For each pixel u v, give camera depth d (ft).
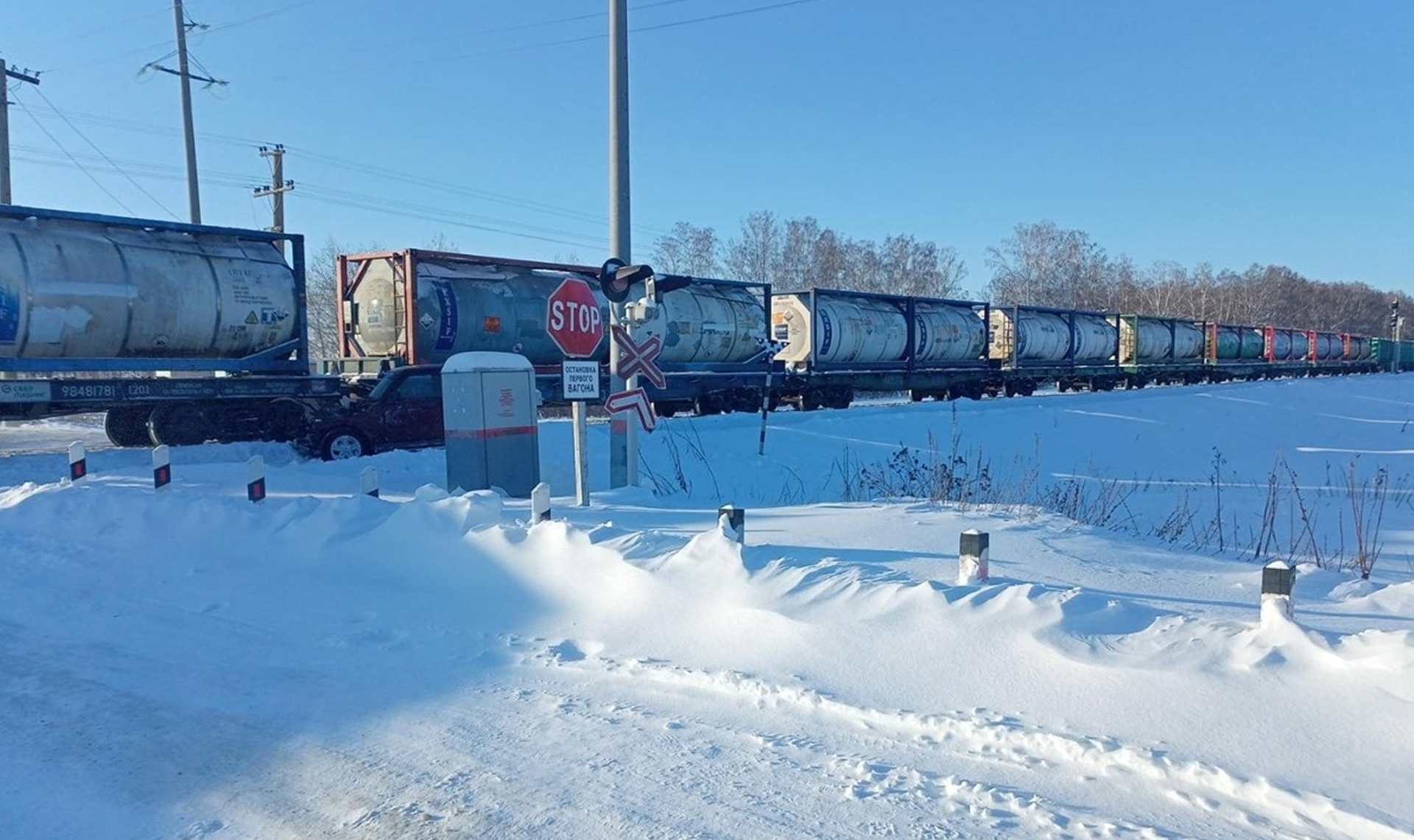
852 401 99.81
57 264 43.45
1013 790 12.35
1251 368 193.36
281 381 51.47
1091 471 66.13
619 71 37.17
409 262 55.16
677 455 51.83
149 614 22.24
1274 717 13.30
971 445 71.20
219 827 12.19
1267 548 37.24
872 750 13.76
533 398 39.06
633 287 38.55
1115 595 20.48
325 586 23.45
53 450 66.90
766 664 17.04
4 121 88.48
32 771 13.97
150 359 47.85
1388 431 108.47
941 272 263.08
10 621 21.88
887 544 25.20
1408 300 490.08
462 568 23.02
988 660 15.87
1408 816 11.10
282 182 121.08
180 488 36.76
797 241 231.50
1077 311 136.77
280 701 16.57
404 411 53.88
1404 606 20.58
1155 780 12.39
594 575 21.15
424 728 15.15
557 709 15.75
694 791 12.66
